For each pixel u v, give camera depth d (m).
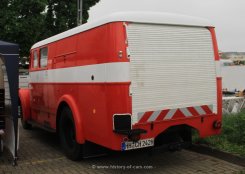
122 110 5.64
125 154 7.49
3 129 7.48
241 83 19.42
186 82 6.28
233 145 7.24
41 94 8.83
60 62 7.52
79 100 6.69
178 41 6.23
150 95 5.88
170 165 6.67
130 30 5.77
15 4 17.67
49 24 21.45
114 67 5.66
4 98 7.49
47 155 7.67
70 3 21.47
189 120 6.31
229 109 10.60
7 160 7.30
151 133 5.91
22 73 12.86
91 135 6.32
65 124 7.36
